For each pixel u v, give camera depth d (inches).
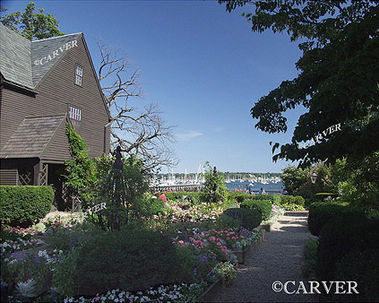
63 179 604.4
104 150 789.2
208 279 191.3
